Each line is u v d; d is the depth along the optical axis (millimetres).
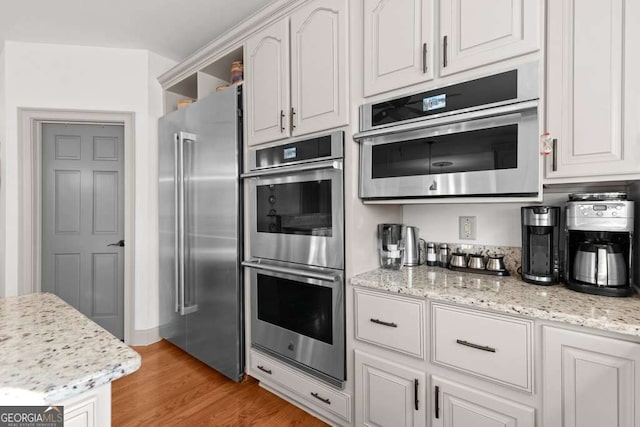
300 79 1785
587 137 1104
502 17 1220
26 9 2176
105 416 716
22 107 2561
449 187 1352
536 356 1080
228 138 2107
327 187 1662
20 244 2564
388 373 1435
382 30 1513
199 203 2330
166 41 2615
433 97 1372
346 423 1614
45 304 1141
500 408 1144
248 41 2072
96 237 2830
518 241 1637
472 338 1198
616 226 1176
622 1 1051
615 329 926
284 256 1870
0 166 2594
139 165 2746
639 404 913
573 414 1013
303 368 1783
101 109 2697
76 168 2785
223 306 2168
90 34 2506
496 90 1230
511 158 1215
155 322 2799
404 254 1867
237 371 2088
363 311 1518
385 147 1528
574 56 1121
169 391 2027
